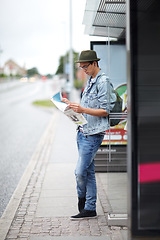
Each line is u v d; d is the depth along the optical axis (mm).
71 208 4332
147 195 2514
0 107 28344
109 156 4027
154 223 2521
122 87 4812
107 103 3738
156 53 2459
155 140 2484
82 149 3811
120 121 4230
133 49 2469
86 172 3846
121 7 4242
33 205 4465
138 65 2467
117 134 4176
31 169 6496
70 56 24766
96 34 5254
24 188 5227
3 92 63781
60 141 9781
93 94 3736
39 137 11359
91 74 3832
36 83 105500
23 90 71062
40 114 20938
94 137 3781
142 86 2473
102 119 3734
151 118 2479
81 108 3492
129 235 2584
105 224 3803
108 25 4395
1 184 5914
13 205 4461
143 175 2502
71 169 6441
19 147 9539
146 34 2469
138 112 2479
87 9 4734
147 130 2484
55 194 4922
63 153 8016
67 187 5262
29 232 3615
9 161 7766
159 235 2518
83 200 3994
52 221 3914
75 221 3906
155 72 2471
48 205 4457
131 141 2486
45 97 47156
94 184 3955
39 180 5699
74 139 10094
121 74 4793
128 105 2525
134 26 2467
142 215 2523
